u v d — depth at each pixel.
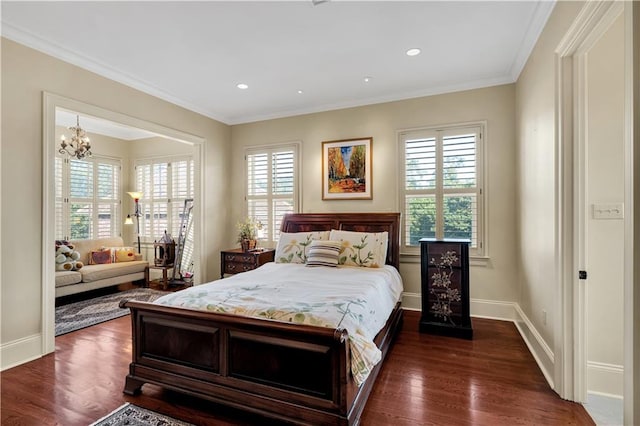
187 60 3.18
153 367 2.13
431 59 3.18
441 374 2.44
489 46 2.93
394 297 3.10
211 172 4.83
